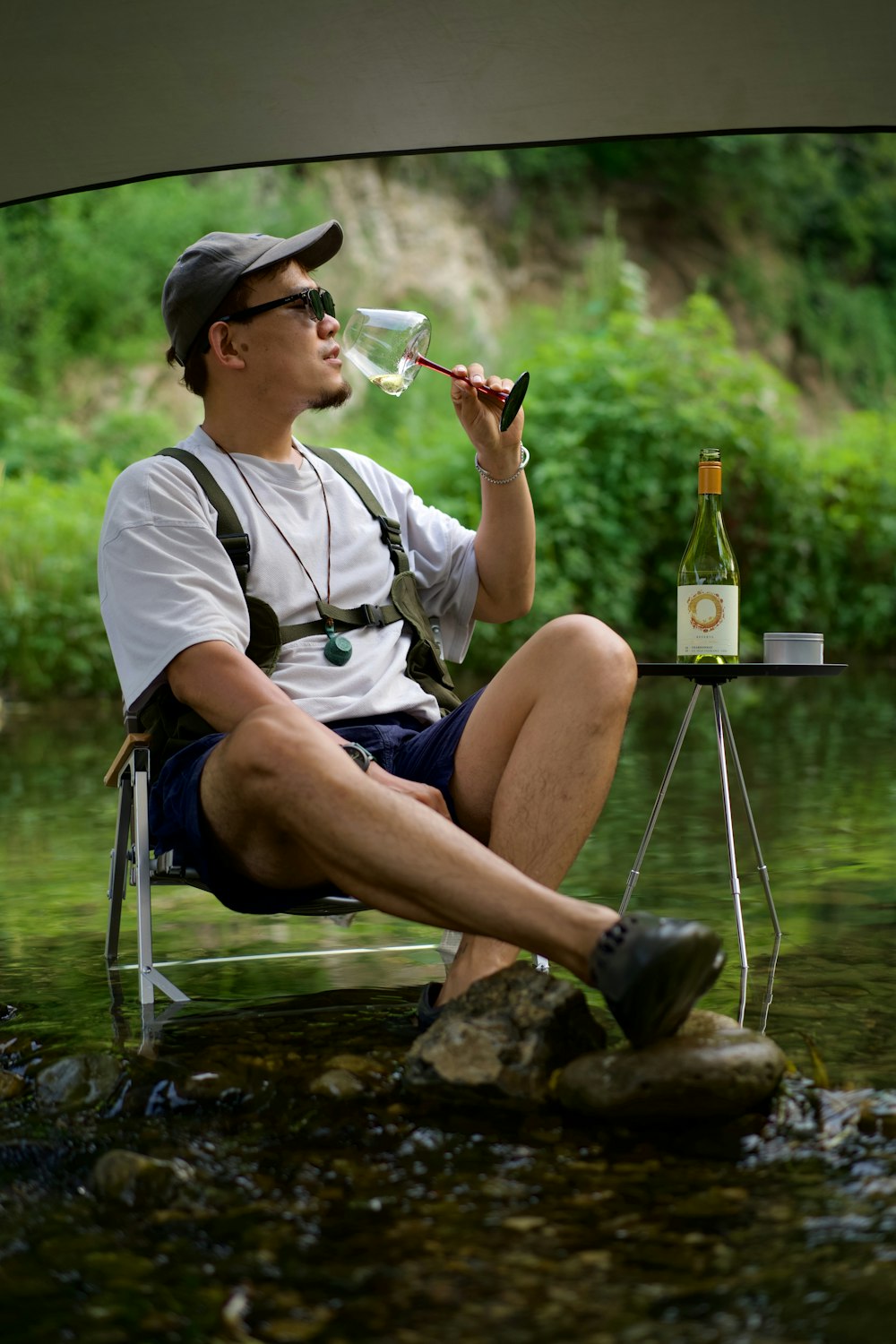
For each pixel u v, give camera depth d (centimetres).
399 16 335
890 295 1928
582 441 1224
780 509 1253
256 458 300
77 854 455
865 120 367
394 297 1695
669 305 1827
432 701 304
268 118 372
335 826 221
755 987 279
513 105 366
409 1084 217
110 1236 173
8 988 293
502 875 215
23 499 1098
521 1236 169
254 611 285
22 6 336
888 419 1567
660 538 1230
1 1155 202
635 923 206
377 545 310
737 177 1884
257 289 296
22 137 382
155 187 1598
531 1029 217
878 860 416
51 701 1038
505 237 1802
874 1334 145
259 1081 222
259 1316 152
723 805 305
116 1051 239
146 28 341
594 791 250
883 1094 211
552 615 1149
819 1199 177
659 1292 155
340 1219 175
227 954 329
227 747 236
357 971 308
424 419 1498
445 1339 146
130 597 274
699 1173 186
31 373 1506
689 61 349
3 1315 155
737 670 295
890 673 1134
